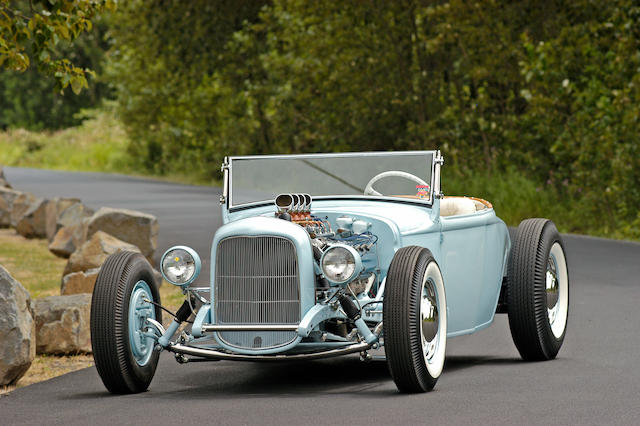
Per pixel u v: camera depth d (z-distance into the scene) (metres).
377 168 19.00
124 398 16.66
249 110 96.00
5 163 156.25
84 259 31.95
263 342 16.25
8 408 16.27
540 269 19.41
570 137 55.78
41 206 51.78
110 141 155.25
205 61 92.81
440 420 14.15
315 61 76.31
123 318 16.56
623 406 15.02
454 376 17.91
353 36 76.38
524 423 13.94
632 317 24.69
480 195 59.44
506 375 17.92
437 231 18.39
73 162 145.00
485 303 20.22
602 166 52.41
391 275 15.82
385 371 18.69
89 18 27.88
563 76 57.06
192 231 49.66
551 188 58.19
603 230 50.94
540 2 64.31
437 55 74.19
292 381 17.94
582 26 57.72
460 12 63.78
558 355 20.14
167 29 91.00
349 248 15.72
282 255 16.20
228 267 16.42
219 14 91.31
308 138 84.50
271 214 18.38
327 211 18.08
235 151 97.31
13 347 18.55
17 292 19.11
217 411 15.17
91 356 22.38
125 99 110.56
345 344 16.20
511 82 67.19
